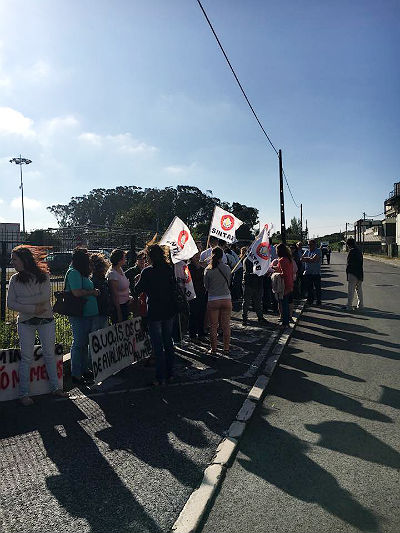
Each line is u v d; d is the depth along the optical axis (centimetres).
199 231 3684
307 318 1152
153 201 11425
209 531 294
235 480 358
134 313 770
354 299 1552
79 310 596
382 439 428
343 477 360
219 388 589
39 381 566
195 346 837
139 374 670
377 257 5972
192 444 421
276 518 307
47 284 547
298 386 599
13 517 311
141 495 335
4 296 942
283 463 385
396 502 324
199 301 863
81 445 423
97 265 669
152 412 507
